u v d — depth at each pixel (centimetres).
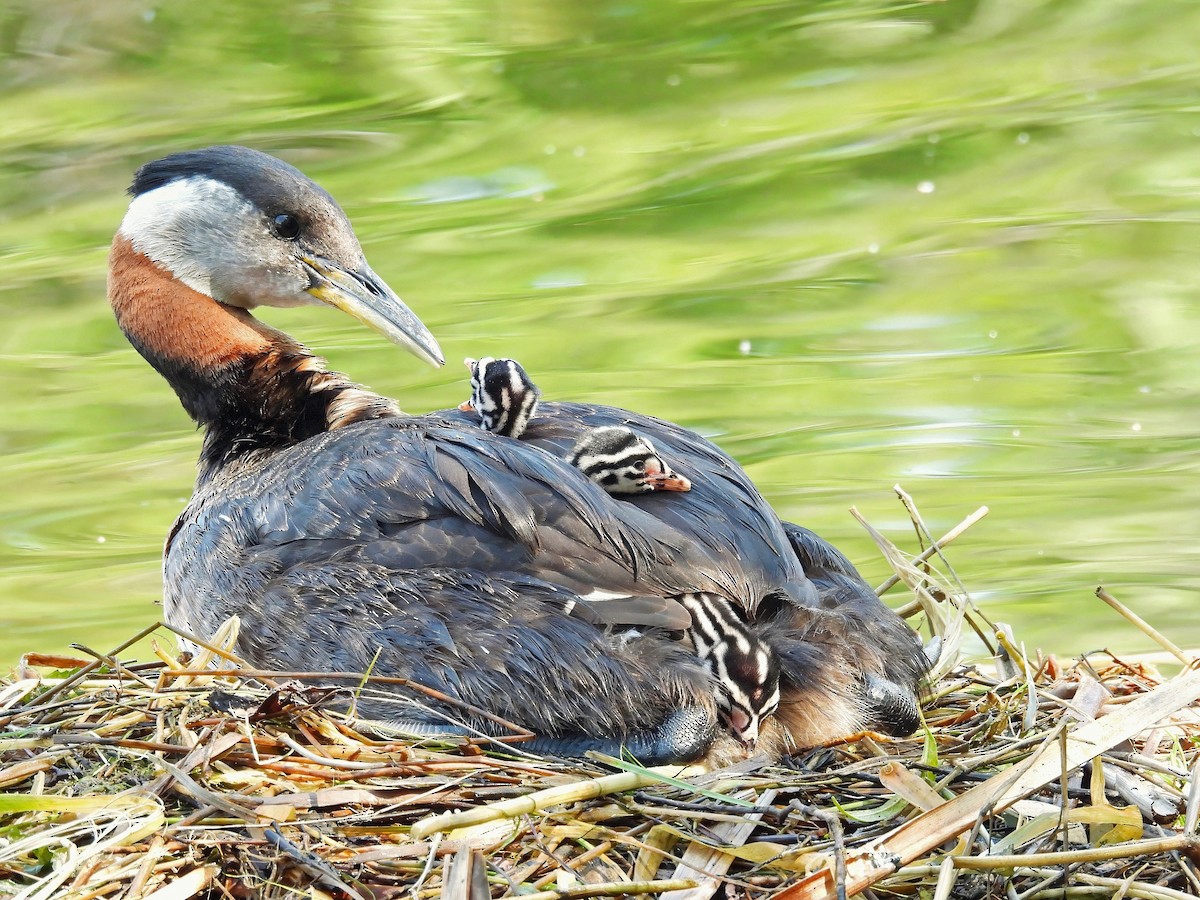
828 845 777
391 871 757
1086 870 782
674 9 2481
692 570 873
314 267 1121
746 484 946
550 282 1880
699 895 748
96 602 1445
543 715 848
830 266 1909
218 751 807
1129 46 2364
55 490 1608
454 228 1964
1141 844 753
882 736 866
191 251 1107
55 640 1380
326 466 945
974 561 1450
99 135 2128
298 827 768
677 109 2267
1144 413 1680
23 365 1762
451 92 2250
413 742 838
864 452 1623
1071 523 1511
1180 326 1800
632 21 2467
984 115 2180
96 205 2003
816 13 2497
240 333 1093
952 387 1717
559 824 785
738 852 769
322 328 1844
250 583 929
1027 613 1380
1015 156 2070
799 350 1778
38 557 1511
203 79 2280
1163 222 1961
